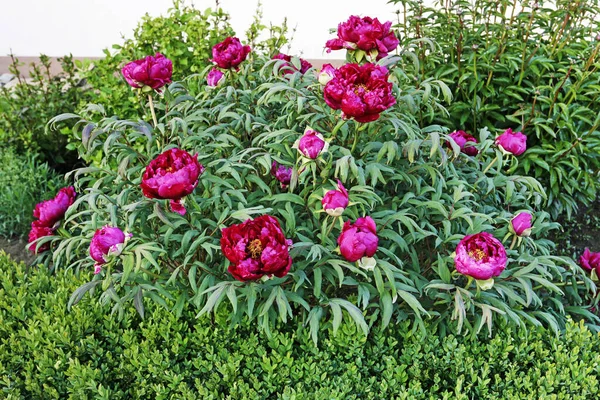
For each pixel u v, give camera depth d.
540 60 3.72
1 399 2.24
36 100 4.98
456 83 4.11
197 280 2.54
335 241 2.46
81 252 3.21
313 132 2.23
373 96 2.12
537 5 3.73
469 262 2.08
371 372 2.36
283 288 2.46
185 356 2.38
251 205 2.63
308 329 2.45
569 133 3.96
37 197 4.29
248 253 1.91
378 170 2.44
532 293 2.46
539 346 2.42
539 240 3.09
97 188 2.77
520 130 3.83
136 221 2.55
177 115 3.04
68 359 2.35
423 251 2.83
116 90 4.22
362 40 2.65
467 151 3.08
